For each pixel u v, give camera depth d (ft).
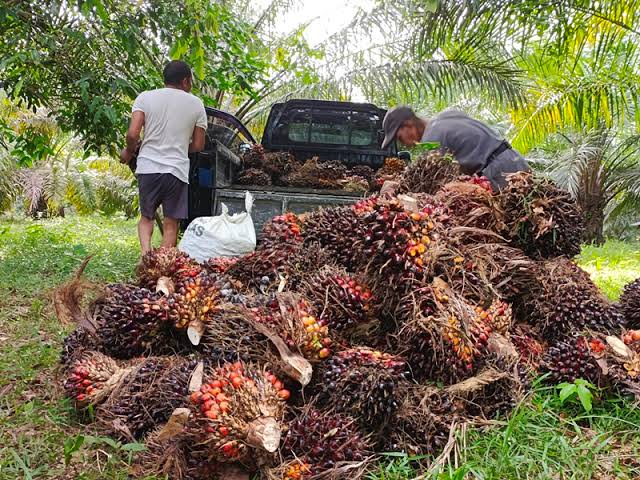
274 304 8.77
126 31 21.77
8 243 29.32
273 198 20.61
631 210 52.49
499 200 11.19
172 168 18.33
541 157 58.13
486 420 8.57
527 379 9.55
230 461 7.18
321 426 7.57
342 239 10.65
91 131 24.27
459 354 8.79
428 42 25.64
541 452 7.95
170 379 8.57
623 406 9.47
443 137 15.46
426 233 9.18
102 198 72.84
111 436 8.71
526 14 23.31
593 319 10.48
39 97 24.06
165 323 9.55
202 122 19.13
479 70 32.68
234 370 7.57
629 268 28.45
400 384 8.33
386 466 7.85
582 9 23.67
